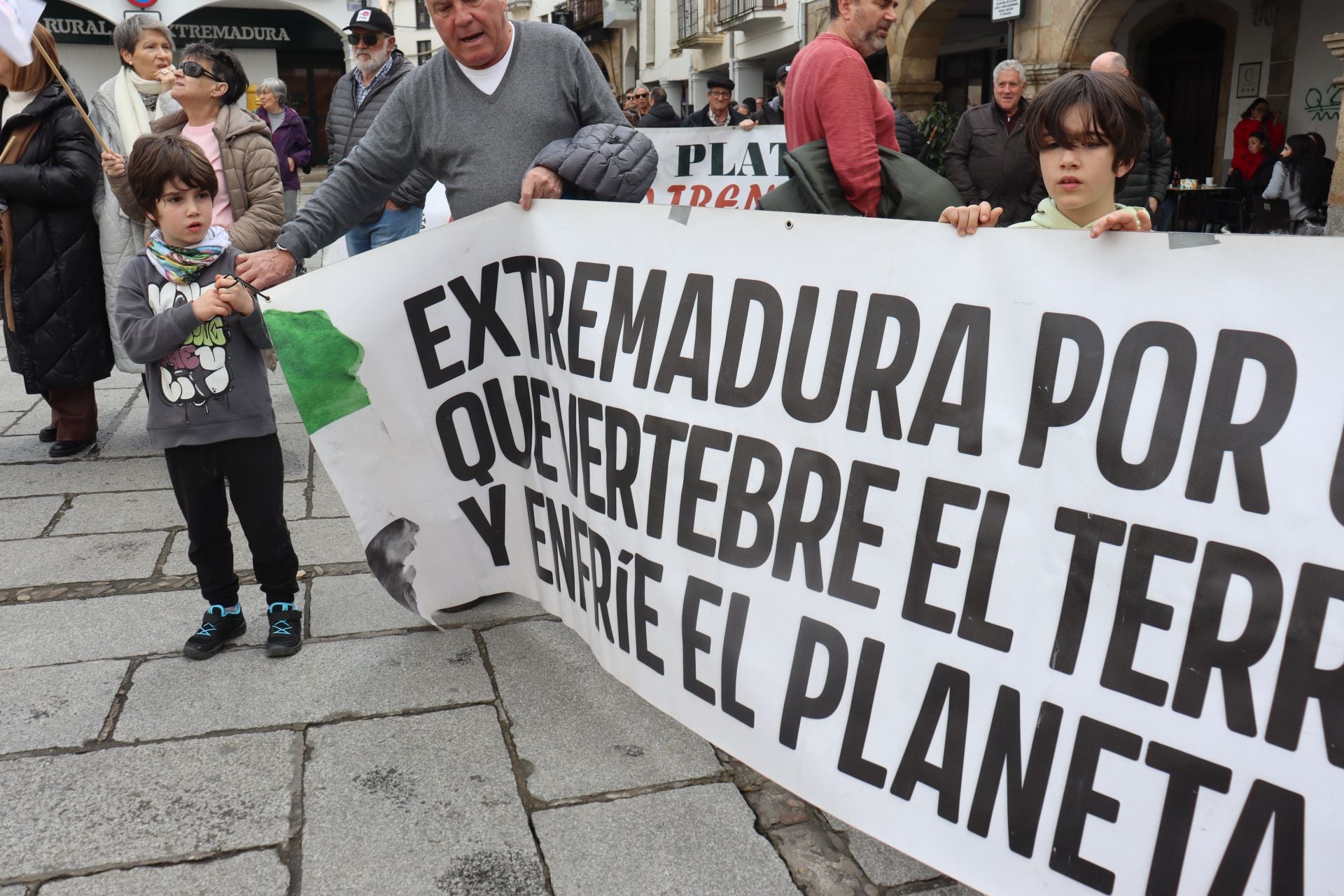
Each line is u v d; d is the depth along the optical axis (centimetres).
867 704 188
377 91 561
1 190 434
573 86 290
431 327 260
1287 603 145
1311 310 144
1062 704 165
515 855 207
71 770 235
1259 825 147
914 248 181
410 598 270
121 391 621
